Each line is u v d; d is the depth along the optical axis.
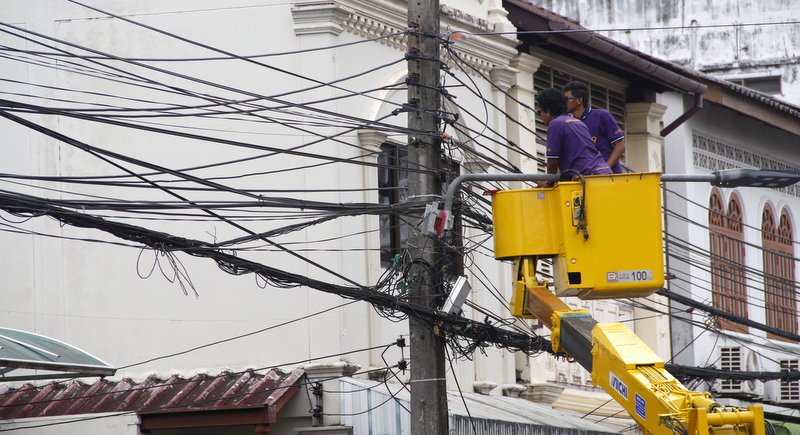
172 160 52.19
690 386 62.28
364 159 52.56
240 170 51.72
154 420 47.78
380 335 52.47
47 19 53.03
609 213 34.03
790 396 82.00
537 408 57.38
